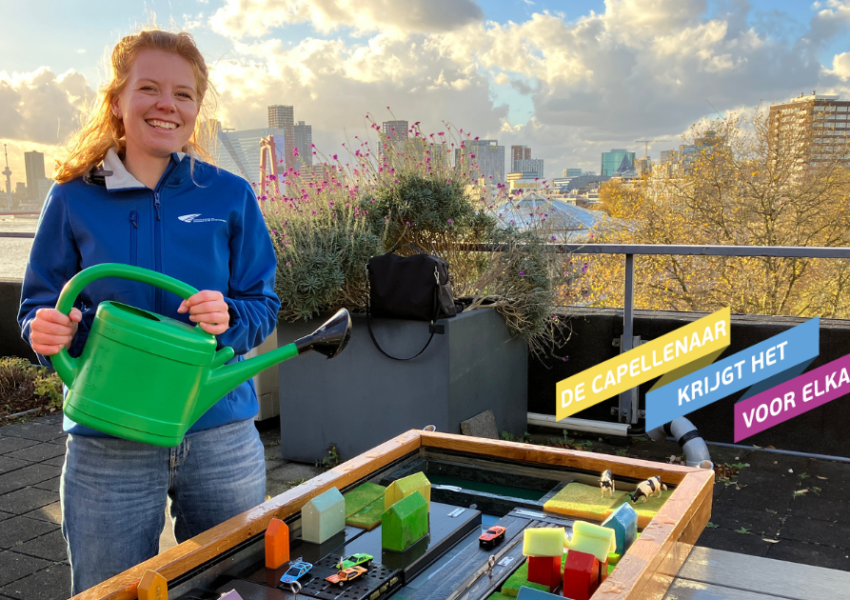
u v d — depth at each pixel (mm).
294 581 1077
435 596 1096
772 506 2816
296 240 3318
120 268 1088
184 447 1313
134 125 1245
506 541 1275
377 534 1293
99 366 1061
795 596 1146
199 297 1102
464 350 3156
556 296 3809
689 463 3262
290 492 1320
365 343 3201
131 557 1293
